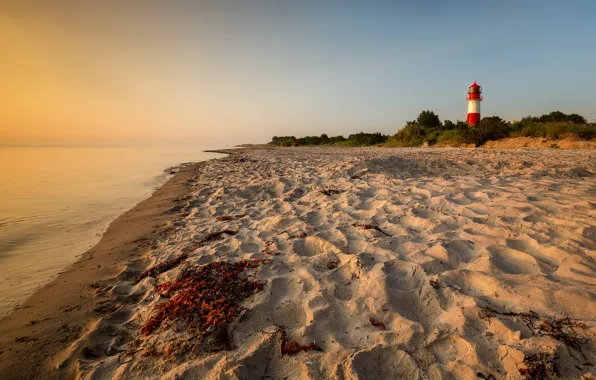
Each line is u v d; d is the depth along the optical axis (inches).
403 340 85.1
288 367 80.7
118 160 1007.0
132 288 133.3
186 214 245.9
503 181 258.4
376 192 240.1
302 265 129.0
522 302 94.3
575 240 129.3
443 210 183.3
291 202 241.4
